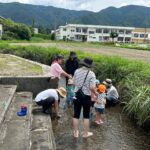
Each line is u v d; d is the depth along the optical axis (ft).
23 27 244.42
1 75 35.63
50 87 33.32
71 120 27.35
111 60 44.16
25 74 39.06
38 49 75.97
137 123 27.66
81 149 21.25
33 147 19.25
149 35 386.32
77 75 22.77
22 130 20.16
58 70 32.96
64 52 66.44
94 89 22.58
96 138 23.58
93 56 54.60
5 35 222.28
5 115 22.15
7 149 17.22
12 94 27.45
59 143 22.16
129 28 386.11
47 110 26.68
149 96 28.02
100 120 27.43
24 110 23.65
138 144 23.00
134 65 40.22
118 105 34.45
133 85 33.42
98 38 381.81
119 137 24.21
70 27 382.22
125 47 192.03
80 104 22.95
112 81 39.24
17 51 79.36
